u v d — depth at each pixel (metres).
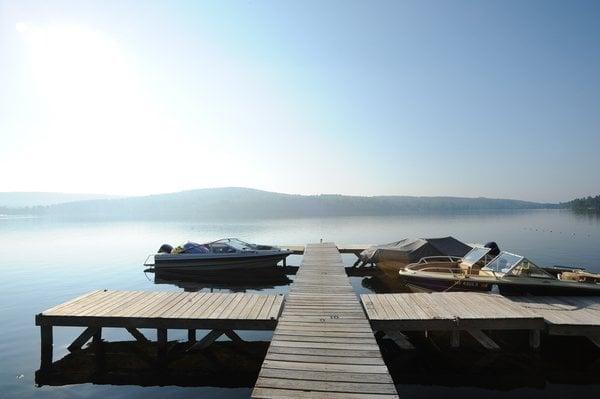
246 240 45.50
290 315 10.38
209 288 21.45
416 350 11.41
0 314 16.36
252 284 22.62
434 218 111.81
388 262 21.80
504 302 12.23
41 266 29.12
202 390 9.43
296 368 7.11
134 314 11.12
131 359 11.03
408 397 8.98
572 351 11.27
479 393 9.15
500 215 138.50
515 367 10.38
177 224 92.50
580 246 37.03
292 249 27.56
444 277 14.99
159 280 23.80
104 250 39.34
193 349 11.39
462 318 10.48
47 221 125.62
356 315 10.36
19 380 9.99
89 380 9.94
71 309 11.64
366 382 6.59
